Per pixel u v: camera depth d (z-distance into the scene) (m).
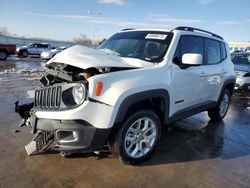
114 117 2.92
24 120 3.53
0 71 12.73
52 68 3.30
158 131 3.62
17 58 24.31
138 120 3.31
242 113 6.79
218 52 5.30
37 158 3.39
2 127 4.42
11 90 7.72
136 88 3.09
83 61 2.96
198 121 5.74
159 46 3.89
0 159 3.31
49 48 28.38
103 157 3.53
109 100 2.88
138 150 3.41
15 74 11.63
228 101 6.02
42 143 3.26
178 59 3.92
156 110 3.67
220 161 3.74
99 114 2.84
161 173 3.27
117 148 3.15
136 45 4.07
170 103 3.75
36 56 28.80
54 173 3.08
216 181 3.18
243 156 3.98
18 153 3.50
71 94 2.89
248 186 3.13
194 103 4.49
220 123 5.72
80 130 2.79
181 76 3.89
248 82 8.80
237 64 9.61
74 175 3.07
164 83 3.51
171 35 4.00
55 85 2.98
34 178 2.96
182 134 4.80
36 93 3.21
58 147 2.96
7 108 5.57
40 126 3.00
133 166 3.38
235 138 4.78
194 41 4.39
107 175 3.12
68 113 2.78
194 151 4.04
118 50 4.12
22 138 3.99
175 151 3.97
